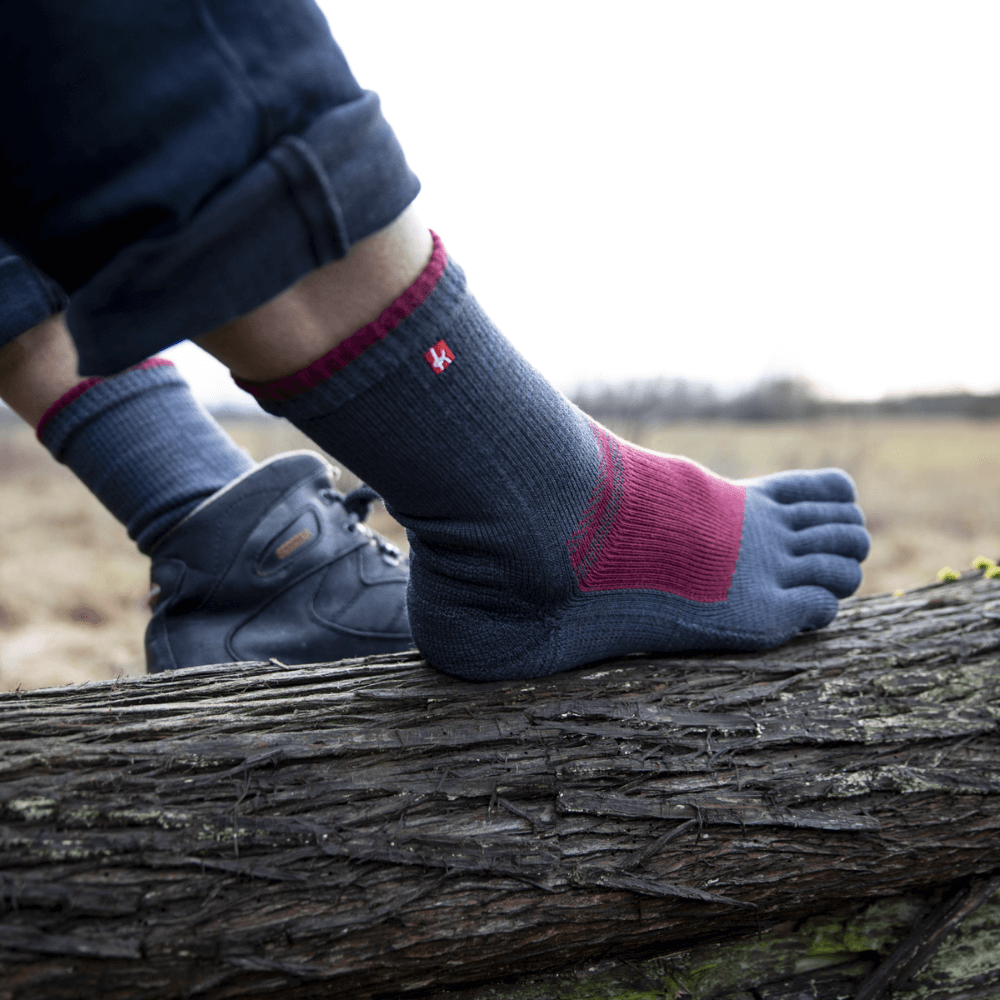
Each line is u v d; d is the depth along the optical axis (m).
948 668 1.04
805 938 0.91
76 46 0.47
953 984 0.88
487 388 0.74
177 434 1.12
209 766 0.75
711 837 0.82
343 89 0.54
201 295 0.52
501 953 0.76
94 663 2.33
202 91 0.48
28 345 1.00
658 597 0.98
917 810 0.88
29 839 0.65
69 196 0.50
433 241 0.69
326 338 0.64
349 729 0.83
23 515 4.64
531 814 0.80
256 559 1.09
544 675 0.96
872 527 4.97
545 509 0.83
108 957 0.63
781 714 0.95
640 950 0.87
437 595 0.89
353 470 0.76
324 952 0.69
